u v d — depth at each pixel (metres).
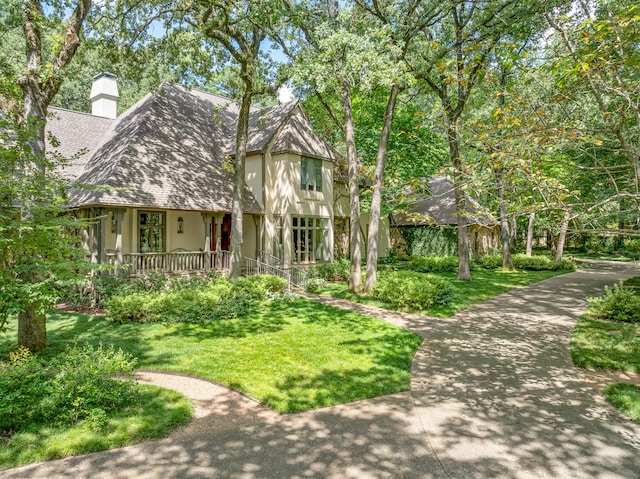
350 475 3.90
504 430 4.83
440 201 29.39
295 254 19.16
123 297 10.83
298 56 12.93
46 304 6.72
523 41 11.77
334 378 6.53
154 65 14.19
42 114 8.13
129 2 12.30
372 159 22.67
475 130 6.76
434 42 8.52
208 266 15.79
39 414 4.87
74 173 15.50
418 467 4.05
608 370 6.96
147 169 14.59
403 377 6.61
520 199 6.59
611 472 3.94
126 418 4.98
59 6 9.77
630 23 5.18
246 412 5.35
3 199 6.55
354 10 14.53
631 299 10.93
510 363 7.38
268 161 18.41
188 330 9.50
